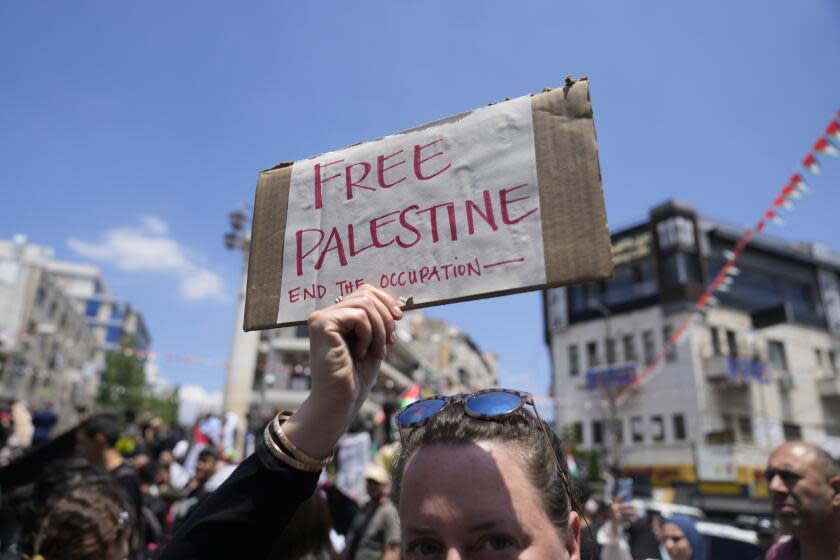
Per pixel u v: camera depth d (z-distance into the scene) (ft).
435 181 4.37
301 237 4.73
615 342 95.20
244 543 3.51
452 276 4.10
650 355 90.53
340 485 19.39
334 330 3.71
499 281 3.95
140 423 29.35
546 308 107.86
